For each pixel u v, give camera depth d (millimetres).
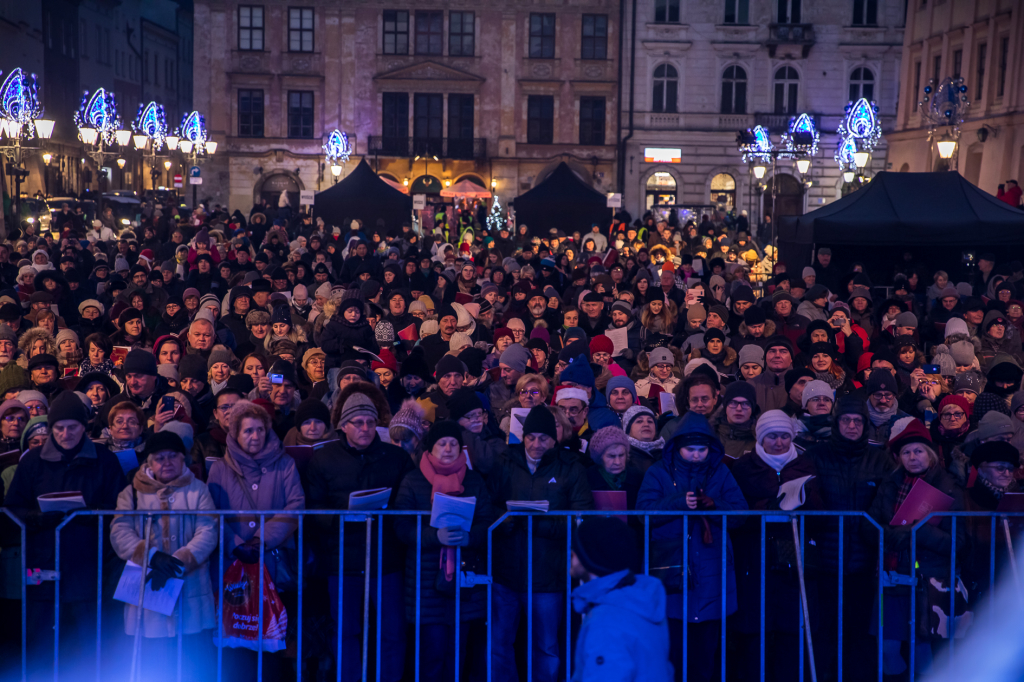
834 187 46062
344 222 26078
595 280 13445
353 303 9633
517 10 46344
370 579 5328
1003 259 16969
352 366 7141
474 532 5172
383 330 9789
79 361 8688
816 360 8109
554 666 5301
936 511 5156
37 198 32438
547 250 19969
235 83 46500
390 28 46531
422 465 5262
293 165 46844
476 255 19609
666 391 7758
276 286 12961
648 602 3408
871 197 16469
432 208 36781
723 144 46031
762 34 45406
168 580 4945
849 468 5492
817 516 5398
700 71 45750
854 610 5438
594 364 8477
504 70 46656
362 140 46906
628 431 5906
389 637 5344
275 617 5129
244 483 5250
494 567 5340
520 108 46875
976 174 33156
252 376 7508
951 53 34531
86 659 5223
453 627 5281
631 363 10062
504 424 6781
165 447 5059
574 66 46531
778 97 45969
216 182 46938
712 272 16656
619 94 46031
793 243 17422
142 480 5121
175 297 11016
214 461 5457
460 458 5238
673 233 27484
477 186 39875
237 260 16422
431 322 10109
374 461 5402
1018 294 13695
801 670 5160
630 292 12625
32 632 5160
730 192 46406
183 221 25641
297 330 10469
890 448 5430
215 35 46188
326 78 46562
